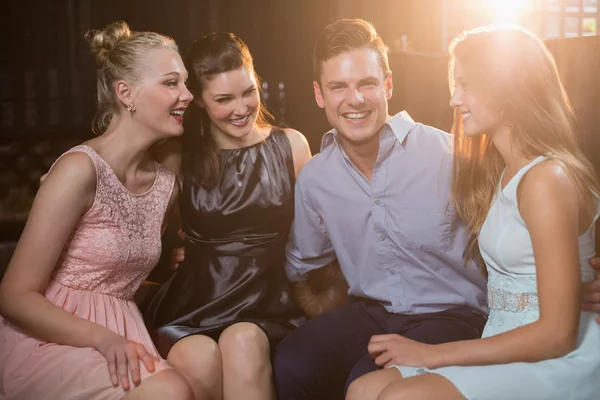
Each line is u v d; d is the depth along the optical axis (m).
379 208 2.27
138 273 2.18
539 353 1.74
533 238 1.78
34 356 1.94
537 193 1.76
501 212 1.90
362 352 2.24
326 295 2.57
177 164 2.36
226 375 2.11
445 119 3.91
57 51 5.48
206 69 2.24
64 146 5.25
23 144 5.08
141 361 1.89
